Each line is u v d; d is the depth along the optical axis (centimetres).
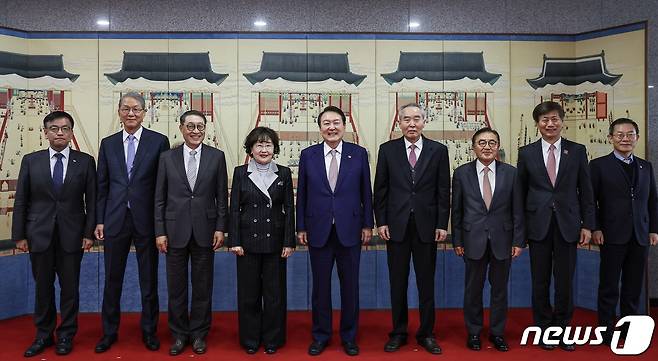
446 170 384
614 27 480
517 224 385
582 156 396
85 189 393
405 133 385
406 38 512
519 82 515
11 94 483
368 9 539
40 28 522
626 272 408
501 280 388
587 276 498
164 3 530
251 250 376
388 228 385
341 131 380
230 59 505
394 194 384
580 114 509
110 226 381
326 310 383
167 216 379
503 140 515
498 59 515
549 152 400
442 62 514
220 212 386
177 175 379
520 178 403
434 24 541
